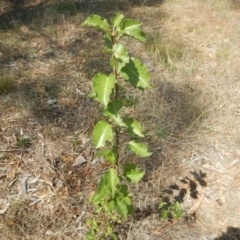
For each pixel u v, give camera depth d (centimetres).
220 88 349
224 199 247
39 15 452
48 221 226
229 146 289
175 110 316
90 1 501
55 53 390
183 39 432
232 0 523
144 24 461
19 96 316
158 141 285
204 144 288
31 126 290
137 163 265
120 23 145
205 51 411
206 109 316
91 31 436
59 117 302
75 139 282
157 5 512
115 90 162
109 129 160
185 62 386
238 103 332
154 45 407
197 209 239
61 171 257
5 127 287
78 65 371
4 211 229
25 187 245
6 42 395
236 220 234
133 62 151
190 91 343
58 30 432
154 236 221
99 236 215
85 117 304
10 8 476
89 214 230
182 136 293
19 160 262
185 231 225
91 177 255
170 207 227
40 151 270
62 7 482
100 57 385
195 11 498
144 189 248
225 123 307
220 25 465
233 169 270
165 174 261
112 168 174
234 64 387
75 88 338
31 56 381
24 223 223
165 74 366
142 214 233
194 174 263
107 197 200
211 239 222
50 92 329
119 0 510
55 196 240
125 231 223
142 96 329
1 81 324
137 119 303
